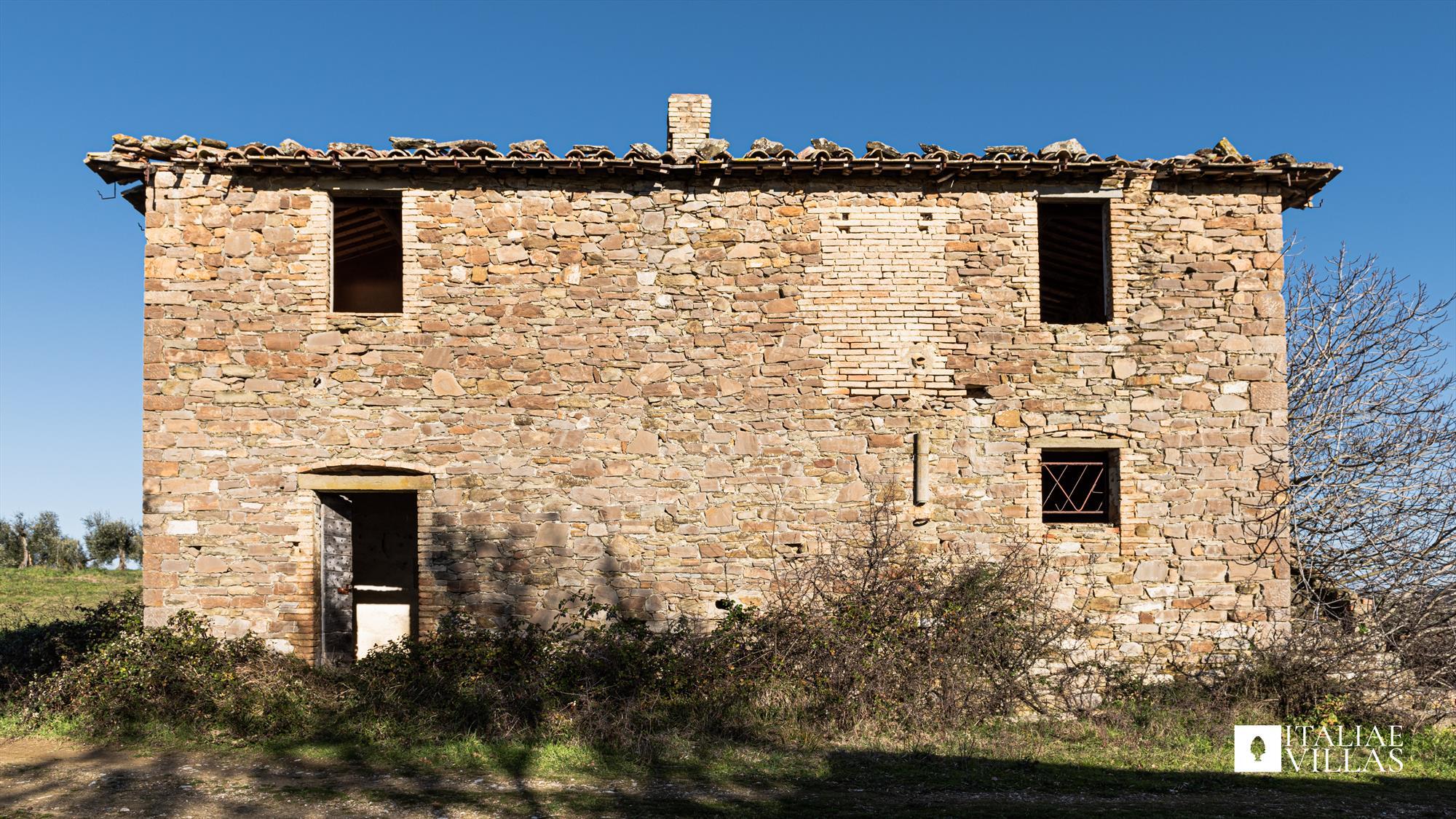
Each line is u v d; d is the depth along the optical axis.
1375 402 11.10
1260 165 9.48
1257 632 9.36
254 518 9.16
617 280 9.52
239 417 9.22
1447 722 8.96
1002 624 8.96
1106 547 9.41
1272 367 9.61
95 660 8.51
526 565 9.28
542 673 8.58
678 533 9.36
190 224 9.33
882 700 8.38
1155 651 9.33
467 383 9.37
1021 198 9.70
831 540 9.37
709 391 9.48
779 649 8.78
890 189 9.68
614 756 7.52
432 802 6.35
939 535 9.41
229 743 7.72
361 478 9.31
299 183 9.41
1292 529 10.67
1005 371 9.55
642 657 8.72
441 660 8.73
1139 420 9.52
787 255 9.59
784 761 7.41
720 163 9.36
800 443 9.46
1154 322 9.60
